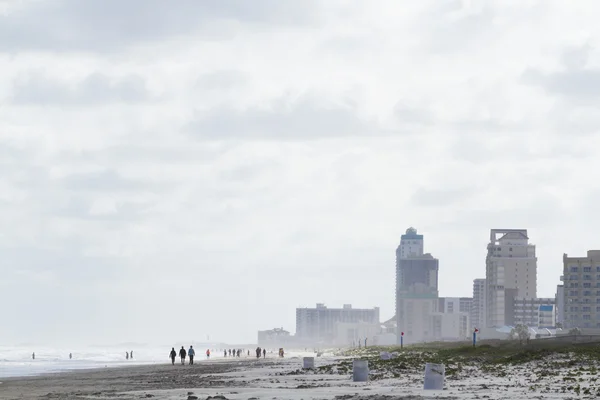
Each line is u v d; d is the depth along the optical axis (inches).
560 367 3629.4
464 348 6432.1
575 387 2384.4
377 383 2854.3
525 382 2711.6
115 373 5428.2
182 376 4185.5
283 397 2174.0
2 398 2458.2
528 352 4857.3
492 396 2091.5
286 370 4859.7
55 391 2910.9
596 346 5226.4
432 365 2453.2
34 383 3934.5
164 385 3127.5
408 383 2812.5
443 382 2454.5
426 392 2293.3
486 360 4751.5
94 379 4274.1
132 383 3464.6
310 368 4889.3
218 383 3166.8
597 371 3189.0
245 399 2122.3
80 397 2410.2
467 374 3329.2
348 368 4503.0
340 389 2527.1
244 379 3535.9
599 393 2146.9
